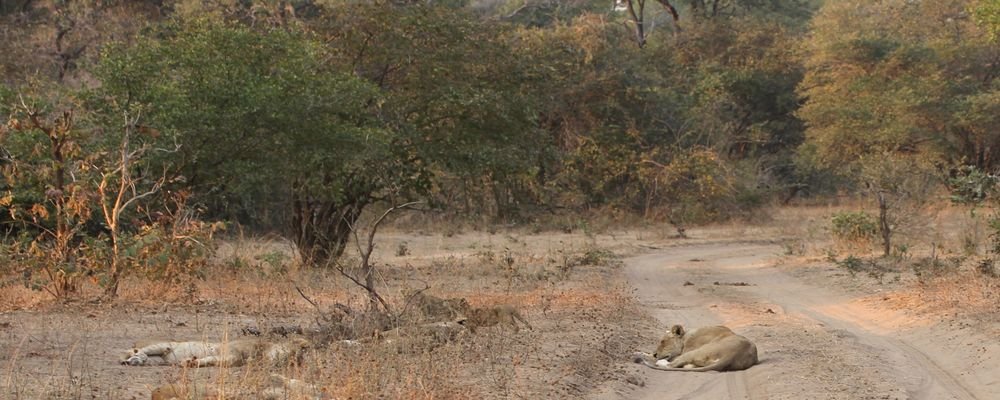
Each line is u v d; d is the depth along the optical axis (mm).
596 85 41312
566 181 40156
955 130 42062
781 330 13430
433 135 22703
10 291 13453
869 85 44906
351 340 10086
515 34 37719
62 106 17984
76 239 16484
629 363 10812
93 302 12789
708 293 18594
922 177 27875
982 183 21609
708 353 10648
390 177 21875
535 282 18578
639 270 23547
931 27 50406
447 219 35875
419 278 19016
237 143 18703
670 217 39781
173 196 17891
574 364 9984
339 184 19984
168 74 18453
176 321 11688
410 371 8570
